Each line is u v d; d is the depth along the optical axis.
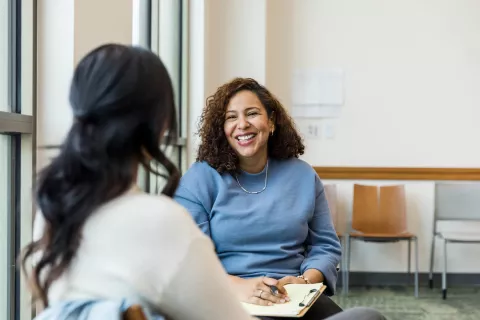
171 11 4.05
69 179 0.88
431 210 5.22
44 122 1.79
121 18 2.14
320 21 5.28
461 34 5.21
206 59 4.64
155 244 0.88
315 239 2.06
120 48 0.94
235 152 2.00
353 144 5.28
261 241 1.93
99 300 0.86
